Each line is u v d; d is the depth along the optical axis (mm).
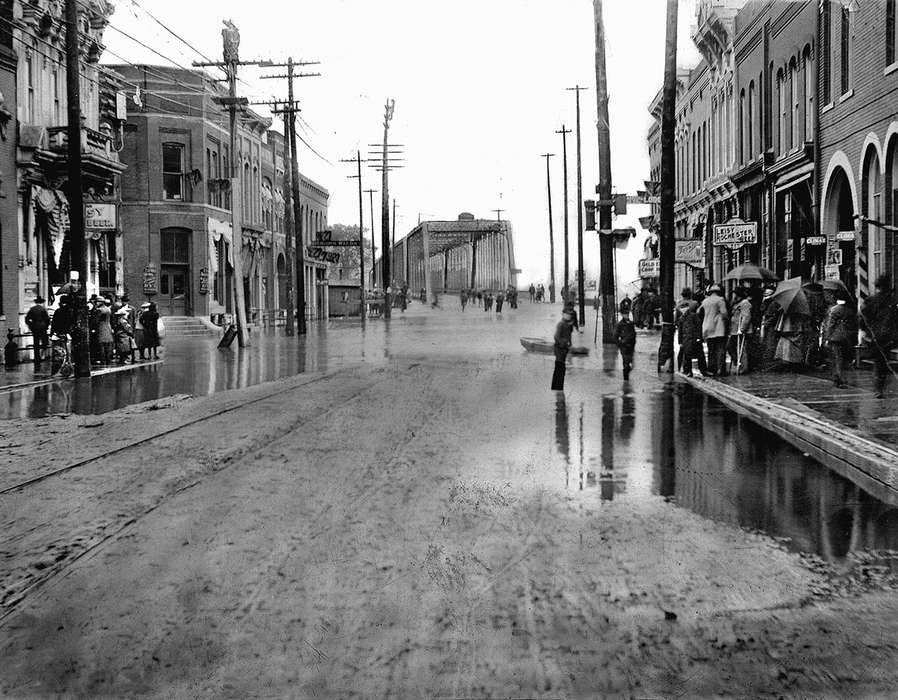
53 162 29406
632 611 5367
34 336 26281
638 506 8023
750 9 31891
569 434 12297
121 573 6145
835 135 23344
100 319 26125
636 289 69688
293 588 5797
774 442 11516
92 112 35938
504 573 6078
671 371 22000
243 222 57344
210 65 35719
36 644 4949
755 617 5273
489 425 13227
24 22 28797
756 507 8000
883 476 9023
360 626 5141
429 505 8055
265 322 62406
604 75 30766
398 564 6285
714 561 6363
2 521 7574
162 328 30453
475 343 37406
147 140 47875
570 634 5016
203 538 6996
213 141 51344
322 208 84625
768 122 29922
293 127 47406
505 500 8266
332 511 7840
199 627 5148
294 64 45812
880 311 16031
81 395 18359
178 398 17328
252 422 13594
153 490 8672
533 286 104750
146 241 48000
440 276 132125
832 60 23578
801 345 19891
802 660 4680
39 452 11047
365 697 4277
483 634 5016
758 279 21812
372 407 15531
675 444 11422
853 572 6125
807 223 26578
